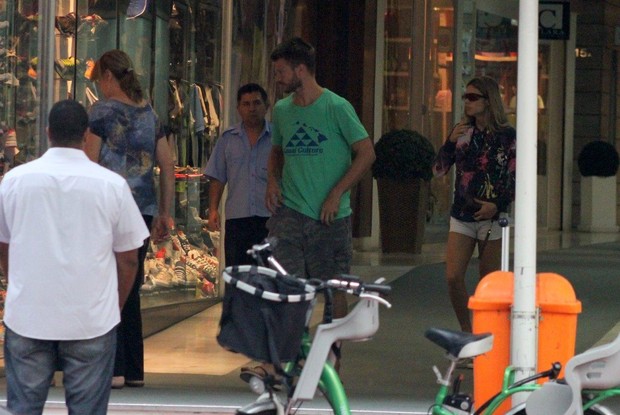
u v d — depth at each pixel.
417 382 21.27
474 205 21.50
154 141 19.89
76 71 23.58
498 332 16.53
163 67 27.11
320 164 18.83
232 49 29.91
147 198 19.78
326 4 42.34
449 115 49.62
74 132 14.05
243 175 22.30
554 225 59.81
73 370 14.14
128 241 14.20
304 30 40.59
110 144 19.48
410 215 42.25
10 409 14.10
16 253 13.94
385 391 20.36
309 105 18.89
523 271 16.27
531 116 16.47
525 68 16.58
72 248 13.88
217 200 22.80
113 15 24.98
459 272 21.78
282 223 19.03
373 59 43.62
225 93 29.58
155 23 26.73
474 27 51.00
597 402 13.98
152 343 24.84
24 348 14.02
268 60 32.06
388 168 41.97
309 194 18.89
